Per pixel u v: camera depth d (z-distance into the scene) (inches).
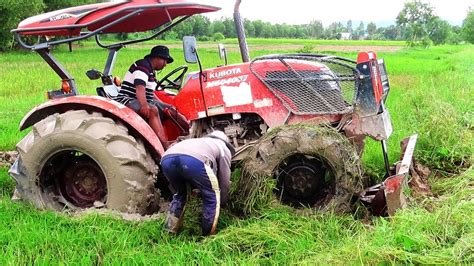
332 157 187.0
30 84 676.7
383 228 158.6
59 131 190.9
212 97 207.6
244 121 209.3
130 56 1239.5
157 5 192.4
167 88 238.2
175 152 173.2
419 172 242.1
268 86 202.8
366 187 221.5
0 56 1320.1
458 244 145.7
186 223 185.8
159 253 161.3
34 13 1573.6
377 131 196.1
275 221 179.0
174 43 1927.9
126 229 174.9
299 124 193.8
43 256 157.4
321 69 204.2
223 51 225.6
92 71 215.9
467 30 3336.6
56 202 202.1
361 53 195.3
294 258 154.8
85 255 157.9
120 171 185.8
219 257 160.4
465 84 521.3
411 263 140.5
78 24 197.6
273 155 189.6
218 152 179.0
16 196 203.9
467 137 285.0
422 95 395.5
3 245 165.9
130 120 193.2
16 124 381.7
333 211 186.2
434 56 1405.0
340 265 144.3
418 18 2506.2
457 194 200.5
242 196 191.6
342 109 201.2
